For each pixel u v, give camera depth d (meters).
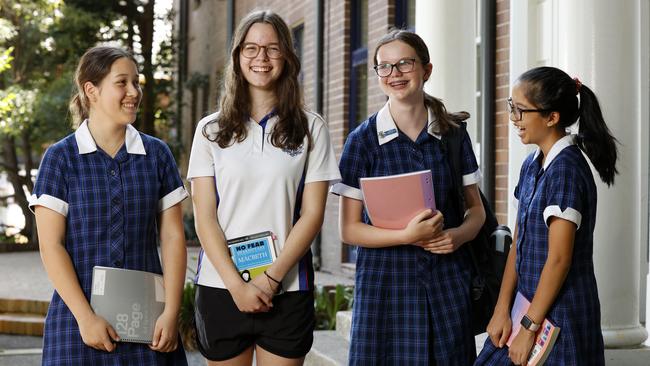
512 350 3.09
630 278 4.73
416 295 3.44
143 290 3.12
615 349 4.71
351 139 3.52
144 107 18.67
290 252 3.19
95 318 3.02
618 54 4.61
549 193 3.03
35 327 8.31
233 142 3.25
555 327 3.00
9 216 23.00
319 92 10.70
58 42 17.06
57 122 15.70
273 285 3.17
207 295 3.28
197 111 18.66
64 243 3.11
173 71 19.55
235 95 3.26
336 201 10.16
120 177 3.15
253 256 3.21
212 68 17.36
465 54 5.36
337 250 10.10
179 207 3.31
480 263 3.57
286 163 3.23
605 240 4.67
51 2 16.08
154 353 3.13
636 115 4.68
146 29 18.64
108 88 3.11
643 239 5.86
